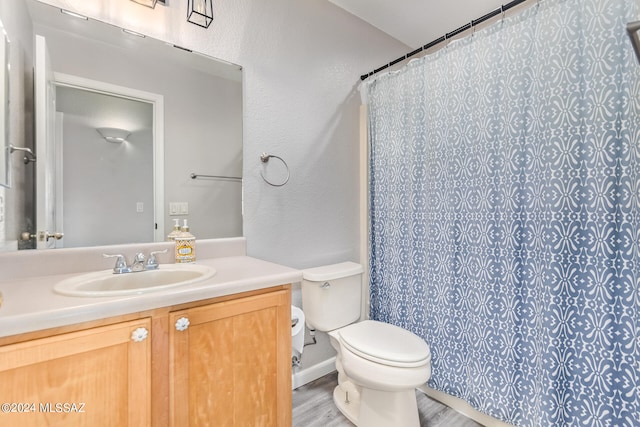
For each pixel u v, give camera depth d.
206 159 1.51
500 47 1.41
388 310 1.98
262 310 1.07
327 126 1.98
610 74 1.10
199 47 1.48
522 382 1.36
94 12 1.24
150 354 0.84
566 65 1.20
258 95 1.67
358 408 1.58
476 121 1.50
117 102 1.29
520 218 1.35
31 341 0.69
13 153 1.08
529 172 1.32
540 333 1.29
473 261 1.53
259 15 1.67
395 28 2.26
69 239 1.18
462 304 1.58
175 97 1.42
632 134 1.07
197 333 0.92
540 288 1.29
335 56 2.01
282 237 1.77
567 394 1.22
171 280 1.19
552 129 1.24
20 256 1.06
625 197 1.09
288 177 1.79
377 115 2.03
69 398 0.73
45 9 1.15
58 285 0.93
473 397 1.53
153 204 1.37
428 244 1.74
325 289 1.74
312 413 1.62
